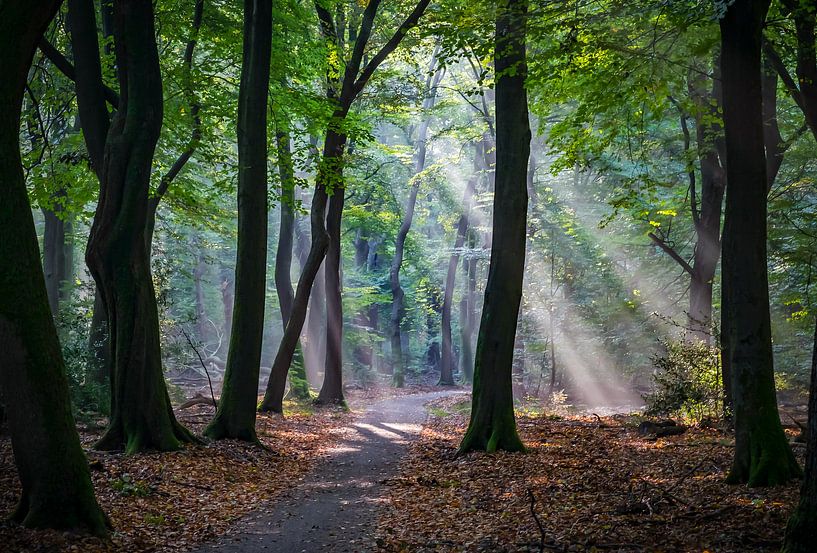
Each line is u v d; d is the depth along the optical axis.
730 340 10.28
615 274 31.42
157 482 10.95
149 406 13.21
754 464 9.78
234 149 30.05
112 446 13.05
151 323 13.35
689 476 10.69
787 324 26.34
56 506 7.98
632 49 13.45
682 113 19.17
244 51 16.52
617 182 28.39
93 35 13.88
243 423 15.49
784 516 7.86
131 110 12.87
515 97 15.10
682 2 11.42
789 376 26.33
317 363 36.53
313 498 11.12
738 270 10.12
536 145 33.41
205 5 19.78
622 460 12.64
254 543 8.42
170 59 21.47
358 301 43.31
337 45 23.92
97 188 19.22
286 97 20.50
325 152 22.95
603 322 30.64
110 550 7.72
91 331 19.55
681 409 18.05
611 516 8.57
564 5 12.86
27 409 7.93
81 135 18.91
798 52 13.96
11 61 7.61
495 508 9.75
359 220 39.31
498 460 13.48
